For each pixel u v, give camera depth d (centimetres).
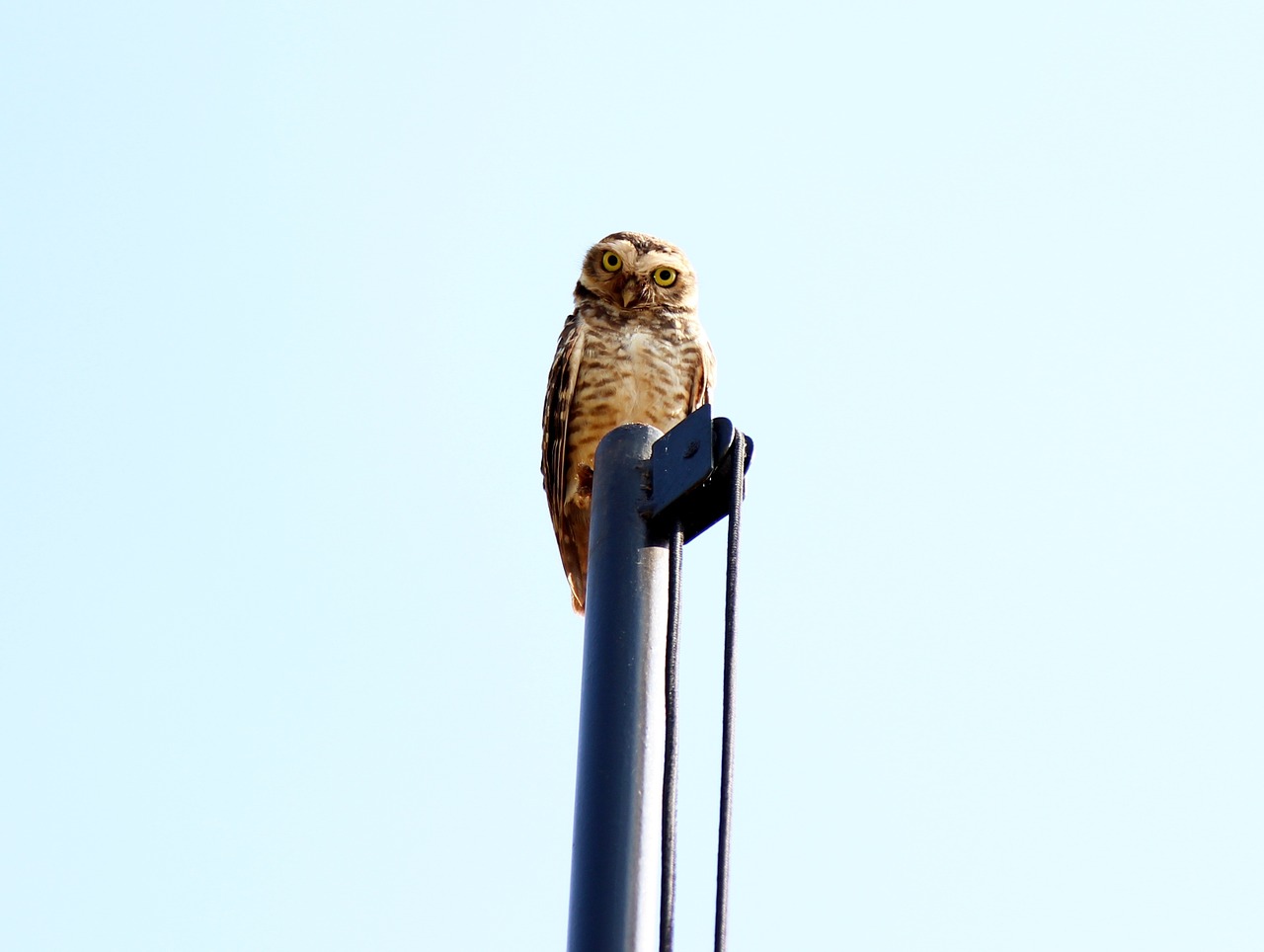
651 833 631
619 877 614
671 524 697
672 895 612
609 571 686
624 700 653
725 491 694
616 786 634
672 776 636
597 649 668
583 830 629
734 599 680
